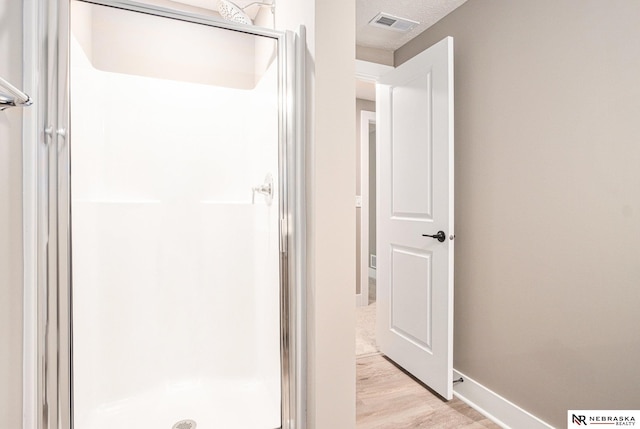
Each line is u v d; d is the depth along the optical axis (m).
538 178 1.60
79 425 1.30
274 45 1.44
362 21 2.21
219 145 1.62
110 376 1.49
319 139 1.34
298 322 1.39
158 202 1.63
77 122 1.23
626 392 1.29
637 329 1.25
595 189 1.38
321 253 1.35
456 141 2.08
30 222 1.02
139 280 1.59
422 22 2.22
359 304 3.84
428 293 2.06
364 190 3.86
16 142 0.96
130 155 1.54
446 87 1.92
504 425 1.73
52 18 1.07
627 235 1.28
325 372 1.35
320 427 1.35
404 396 2.01
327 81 1.35
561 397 1.50
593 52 1.38
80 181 1.27
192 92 1.55
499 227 1.80
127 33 1.35
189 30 1.39
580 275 1.43
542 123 1.58
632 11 1.27
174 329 1.65
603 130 1.35
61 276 1.08
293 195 1.40
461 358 2.05
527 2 1.65
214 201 1.68
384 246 2.51
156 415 1.52
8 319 0.91
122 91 1.47
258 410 1.55
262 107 1.49
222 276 1.69
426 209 2.08
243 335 1.65
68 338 1.10
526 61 1.65
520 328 1.69
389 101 2.44
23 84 1.01
